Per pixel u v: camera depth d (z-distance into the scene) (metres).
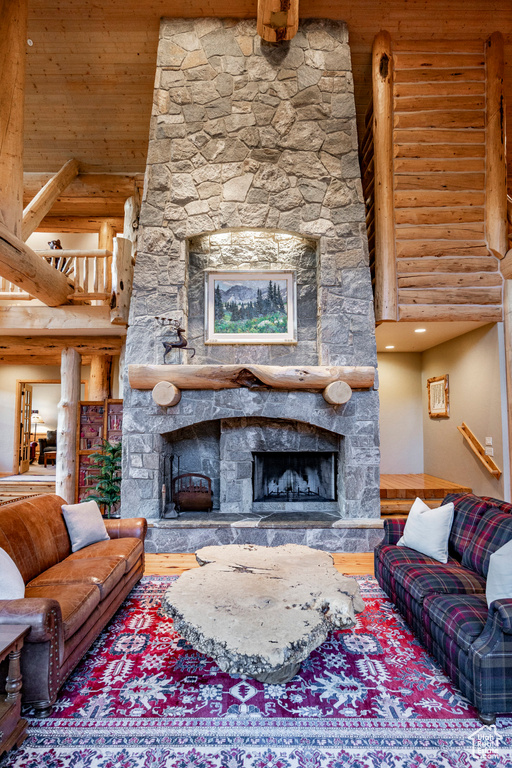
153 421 4.47
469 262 4.77
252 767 1.71
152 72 5.14
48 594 2.32
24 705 1.99
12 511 2.80
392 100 4.76
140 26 4.82
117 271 4.65
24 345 6.08
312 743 1.83
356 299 4.61
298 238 4.99
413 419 7.25
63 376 6.07
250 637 1.86
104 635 2.71
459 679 2.10
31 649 1.96
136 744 1.82
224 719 1.96
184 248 4.64
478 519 2.95
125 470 4.45
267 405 4.48
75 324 5.07
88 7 4.64
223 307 4.88
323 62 4.78
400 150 4.74
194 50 4.77
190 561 4.03
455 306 4.78
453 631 2.16
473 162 4.77
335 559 4.08
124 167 6.09
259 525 4.27
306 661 2.43
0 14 3.79
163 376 4.32
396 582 2.96
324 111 4.74
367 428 4.50
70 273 5.27
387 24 4.79
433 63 4.78
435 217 4.75
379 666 2.38
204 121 4.71
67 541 3.16
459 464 5.93
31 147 5.87
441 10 4.65
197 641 1.90
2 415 9.23
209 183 4.68
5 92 3.72
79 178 6.11
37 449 11.63
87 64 5.07
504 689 1.92
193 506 4.68
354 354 4.57
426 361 7.07
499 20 4.69
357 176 4.70
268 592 2.31
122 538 3.45
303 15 4.79
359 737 1.86
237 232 4.98
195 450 5.00
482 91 4.78
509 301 4.73
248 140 4.70
